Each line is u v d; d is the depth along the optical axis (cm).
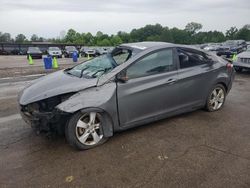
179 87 427
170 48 427
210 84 479
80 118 338
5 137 391
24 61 2164
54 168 303
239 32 8606
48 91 348
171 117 473
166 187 266
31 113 345
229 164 310
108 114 357
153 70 400
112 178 282
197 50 469
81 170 298
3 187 268
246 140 378
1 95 674
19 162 318
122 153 339
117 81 363
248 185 269
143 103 388
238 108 536
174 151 344
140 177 284
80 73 407
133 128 422
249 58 991
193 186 268
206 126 432
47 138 385
